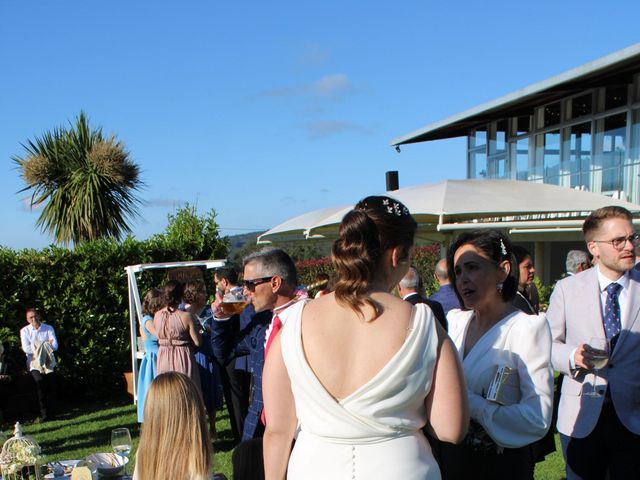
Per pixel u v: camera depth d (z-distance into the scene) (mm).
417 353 1557
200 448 2377
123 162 14367
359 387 1562
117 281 9406
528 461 2299
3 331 8375
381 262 1689
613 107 13164
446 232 7840
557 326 3254
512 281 2365
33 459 3170
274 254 3775
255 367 3682
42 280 8828
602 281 3148
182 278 6797
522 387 2191
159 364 5910
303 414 1652
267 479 1798
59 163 14289
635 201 12531
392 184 8867
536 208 6680
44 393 7977
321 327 1659
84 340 9086
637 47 10203
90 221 13945
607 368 2990
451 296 4777
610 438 2979
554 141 15102
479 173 18594
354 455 1559
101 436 6980
